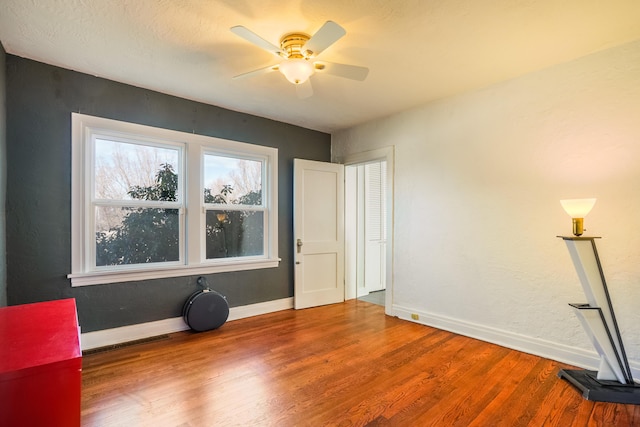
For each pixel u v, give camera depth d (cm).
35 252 251
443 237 329
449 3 178
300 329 329
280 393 206
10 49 232
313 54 206
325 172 433
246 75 227
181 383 218
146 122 302
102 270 281
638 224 220
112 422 176
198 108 335
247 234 379
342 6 181
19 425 90
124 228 295
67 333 119
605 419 179
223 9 184
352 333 317
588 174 240
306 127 430
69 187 265
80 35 212
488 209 295
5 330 122
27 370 90
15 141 243
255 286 380
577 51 233
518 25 200
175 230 324
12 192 242
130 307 294
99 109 278
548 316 259
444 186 328
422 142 347
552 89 256
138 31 207
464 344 288
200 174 336
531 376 229
